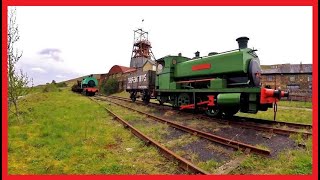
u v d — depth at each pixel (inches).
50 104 695.1
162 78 636.7
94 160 219.9
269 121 394.0
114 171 196.5
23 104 671.1
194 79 527.5
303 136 287.7
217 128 361.4
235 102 385.4
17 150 246.7
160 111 582.2
